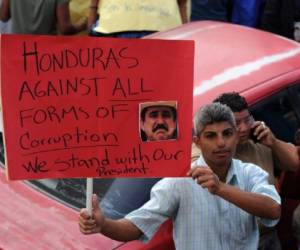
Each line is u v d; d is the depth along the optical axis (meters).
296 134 6.26
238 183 5.01
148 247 5.28
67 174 4.65
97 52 4.52
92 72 4.54
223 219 4.98
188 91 4.58
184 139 4.64
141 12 8.79
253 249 5.10
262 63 6.60
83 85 4.55
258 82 6.34
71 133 4.60
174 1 8.99
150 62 4.55
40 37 4.46
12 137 4.55
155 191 5.02
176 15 8.99
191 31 7.24
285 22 10.72
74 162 4.64
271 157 5.90
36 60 4.48
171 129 4.62
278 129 6.44
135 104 4.59
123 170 4.66
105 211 5.55
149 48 4.53
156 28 8.80
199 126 4.84
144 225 4.94
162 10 8.85
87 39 4.50
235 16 11.03
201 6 10.89
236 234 5.02
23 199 5.81
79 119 4.59
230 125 4.82
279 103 6.43
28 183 6.02
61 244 5.31
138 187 5.65
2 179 6.11
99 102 4.57
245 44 6.91
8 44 4.44
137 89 4.57
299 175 6.31
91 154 4.63
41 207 5.71
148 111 4.61
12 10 9.90
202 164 4.98
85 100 4.57
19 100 4.52
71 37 4.48
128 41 4.51
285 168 5.93
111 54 4.52
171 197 4.97
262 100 6.27
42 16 9.70
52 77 4.52
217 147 4.80
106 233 4.77
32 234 5.41
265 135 5.70
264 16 10.81
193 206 4.96
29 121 4.55
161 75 4.57
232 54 6.69
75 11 9.88
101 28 8.95
